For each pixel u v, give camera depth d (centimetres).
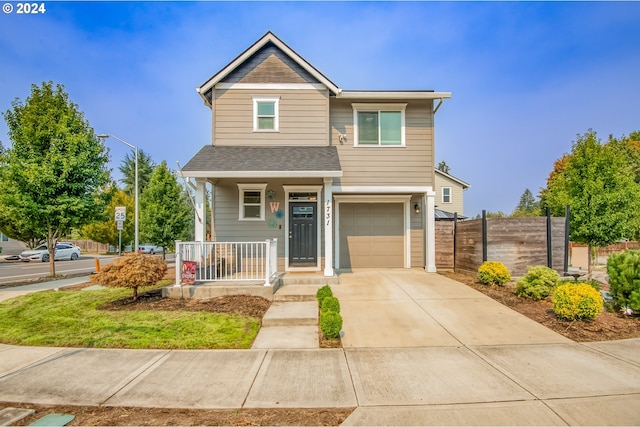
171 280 1126
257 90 1200
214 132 1189
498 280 952
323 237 1184
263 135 1194
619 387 430
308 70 1192
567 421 358
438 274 1171
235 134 1192
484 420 360
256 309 755
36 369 490
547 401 397
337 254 1288
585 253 1246
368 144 1247
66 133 1377
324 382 447
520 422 356
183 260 888
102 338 599
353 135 1248
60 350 563
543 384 438
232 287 851
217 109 1195
